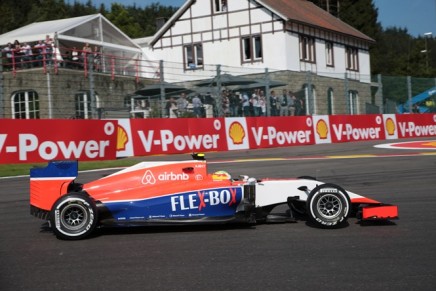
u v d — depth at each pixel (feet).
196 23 113.50
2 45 92.02
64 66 74.02
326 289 14.67
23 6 234.17
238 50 109.60
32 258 18.62
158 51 117.60
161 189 22.15
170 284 15.38
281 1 119.03
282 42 105.19
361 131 78.54
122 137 54.80
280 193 23.04
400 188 32.55
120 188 22.29
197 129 61.00
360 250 18.71
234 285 15.16
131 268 17.11
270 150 63.00
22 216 26.71
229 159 52.95
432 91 94.94
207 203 22.00
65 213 21.30
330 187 22.02
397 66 221.05
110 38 103.86
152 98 70.64
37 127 48.03
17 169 44.65
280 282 15.33
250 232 21.94
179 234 21.90
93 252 19.27
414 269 16.34
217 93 68.95
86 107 66.54
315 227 22.59
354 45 129.70
